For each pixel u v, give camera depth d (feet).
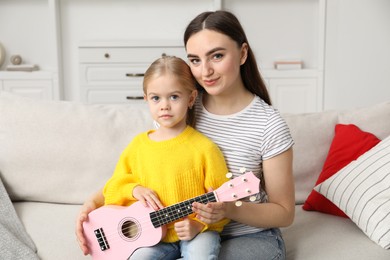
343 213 6.12
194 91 5.10
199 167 4.94
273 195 5.04
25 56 14.17
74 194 6.67
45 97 13.58
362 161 6.05
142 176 5.09
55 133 6.68
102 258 5.07
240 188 4.65
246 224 4.91
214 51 4.84
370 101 13.60
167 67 4.93
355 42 13.35
